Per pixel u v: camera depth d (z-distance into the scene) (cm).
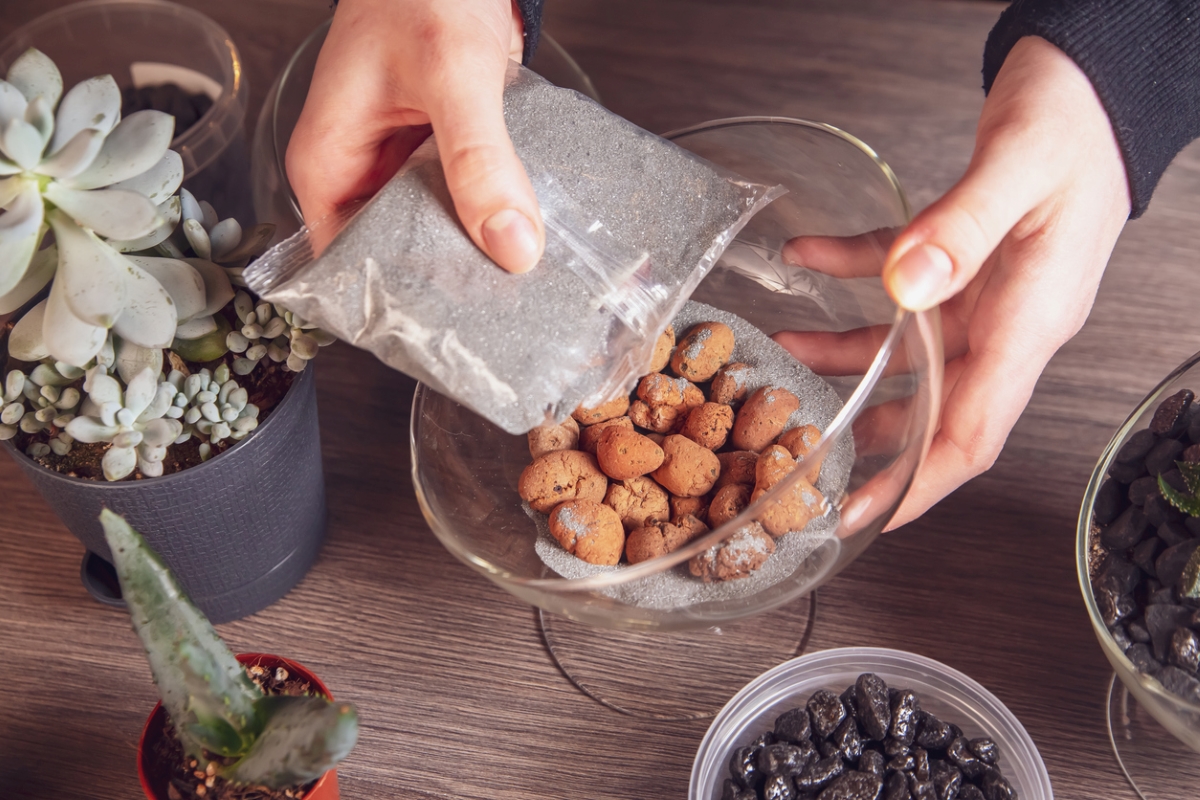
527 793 48
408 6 45
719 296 53
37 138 41
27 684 49
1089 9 47
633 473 48
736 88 65
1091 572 48
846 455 46
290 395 46
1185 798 47
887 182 46
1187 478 46
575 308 43
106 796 47
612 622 45
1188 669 44
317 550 52
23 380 44
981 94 65
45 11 68
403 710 49
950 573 52
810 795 46
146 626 40
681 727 49
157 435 44
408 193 44
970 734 48
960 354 53
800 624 52
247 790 43
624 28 68
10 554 52
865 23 69
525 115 46
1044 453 55
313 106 48
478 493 48
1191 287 59
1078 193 47
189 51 63
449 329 42
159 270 44
